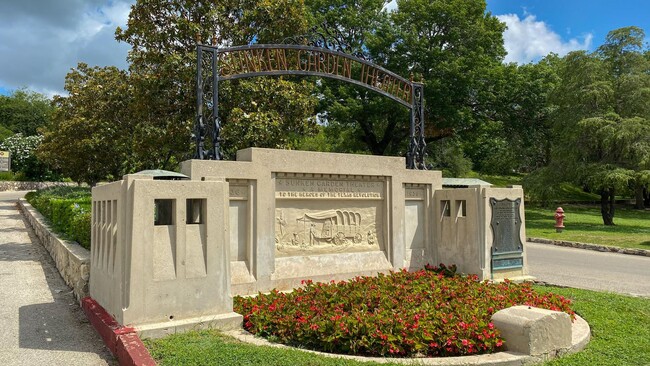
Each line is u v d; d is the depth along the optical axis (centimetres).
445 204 978
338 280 833
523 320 500
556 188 2478
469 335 505
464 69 2450
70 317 693
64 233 1229
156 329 530
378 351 491
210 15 1282
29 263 1159
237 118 1226
